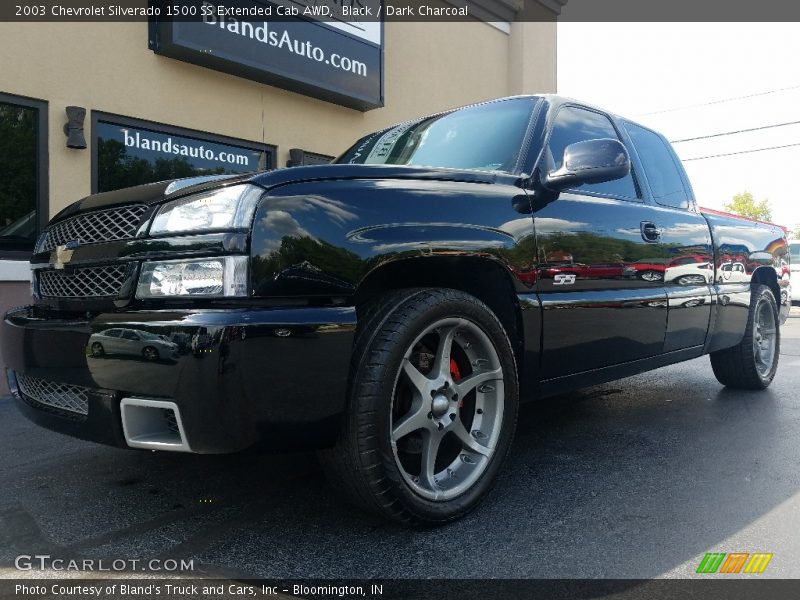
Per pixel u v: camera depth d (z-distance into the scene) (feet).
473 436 8.82
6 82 17.43
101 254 7.75
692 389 17.37
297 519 8.57
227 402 6.53
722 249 14.43
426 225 8.04
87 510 9.00
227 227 6.88
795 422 13.62
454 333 8.45
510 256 8.94
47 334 7.77
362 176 7.87
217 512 8.85
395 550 7.64
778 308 17.47
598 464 10.84
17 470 10.73
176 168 21.50
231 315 6.58
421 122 12.46
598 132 12.06
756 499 9.21
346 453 7.47
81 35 18.86
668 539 7.91
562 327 9.77
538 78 37.06
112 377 7.06
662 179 13.65
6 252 17.56
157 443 6.95
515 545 7.75
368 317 7.67
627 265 11.11
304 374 6.95
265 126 23.86
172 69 21.11
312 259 7.09
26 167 18.01
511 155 10.14
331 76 24.80
